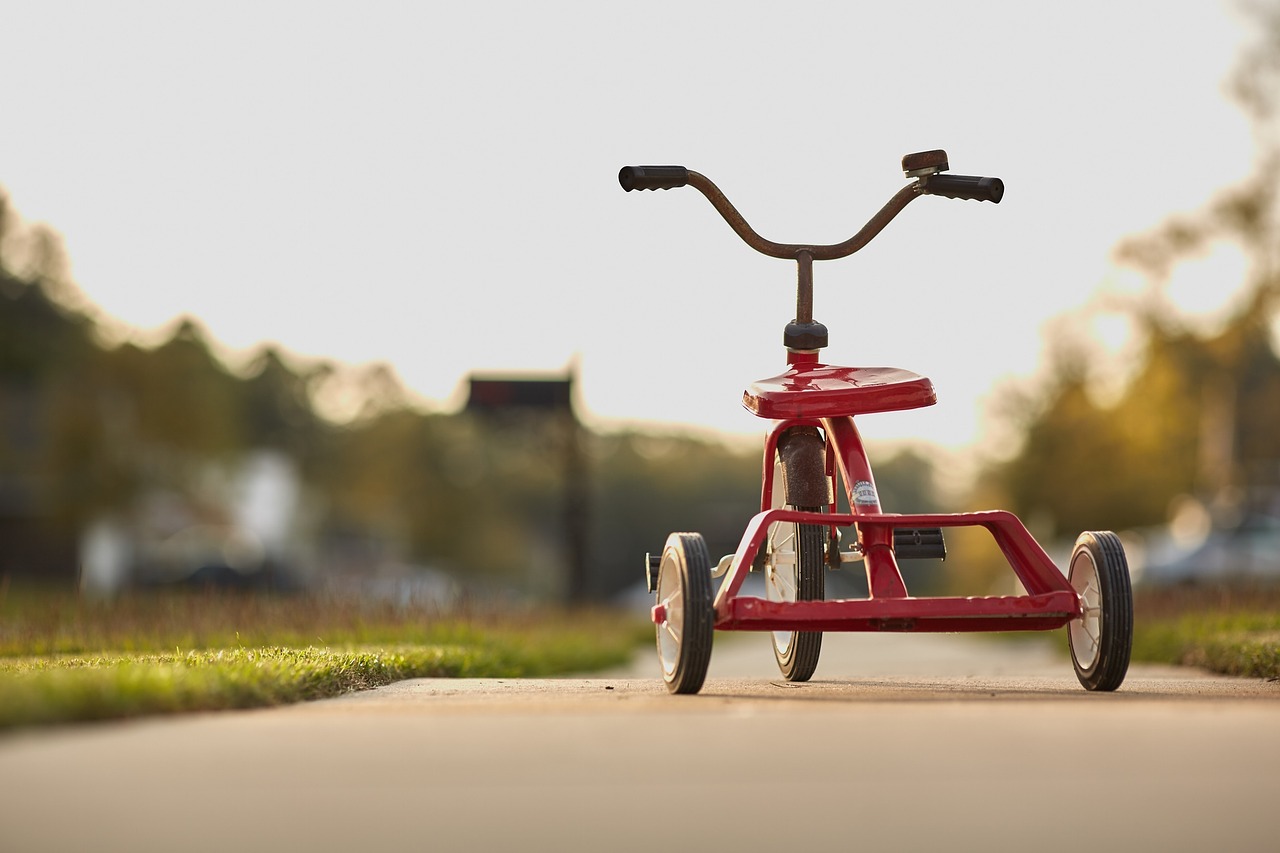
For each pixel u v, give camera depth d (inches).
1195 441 3941.9
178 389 5049.2
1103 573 417.1
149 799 223.3
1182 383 3553.2
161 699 336.2
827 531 465.7
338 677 456.1
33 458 4729.3
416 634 824.3
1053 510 4119.1
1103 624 415.8
